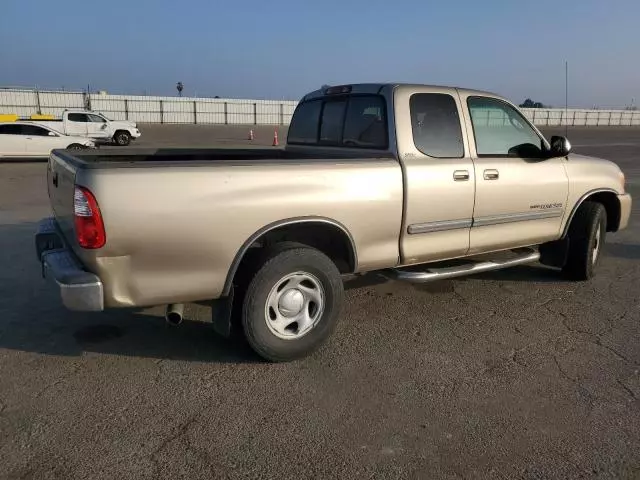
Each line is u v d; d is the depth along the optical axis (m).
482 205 4.76
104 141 27.41
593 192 5.75
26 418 3.22
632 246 7.64
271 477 2.74
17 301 5.14
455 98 4.67
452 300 5.34
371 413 3.33
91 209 3.22
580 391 3.62
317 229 4.20
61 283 3.33
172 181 3.38
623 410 3.39
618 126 64.56
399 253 4.41
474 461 2.89
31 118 27.70
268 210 3.68
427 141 4.48
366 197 4.07
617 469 2.84
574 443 3.05
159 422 3.20
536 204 5.21
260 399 3.47
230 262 3.64
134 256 3.37
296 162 3.83
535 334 4.55
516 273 6.23
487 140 4.88
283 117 52.91
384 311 5.03
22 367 3.85
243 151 5.85
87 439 3.02
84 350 4.13
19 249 7.12
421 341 4.39
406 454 2.94
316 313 4.00
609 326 4.73
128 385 3.62
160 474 2.75
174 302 3.60
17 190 13.15
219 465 2.83
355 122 4.79
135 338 4.35
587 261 5.77
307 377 3.77
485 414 3.34
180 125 47.53
